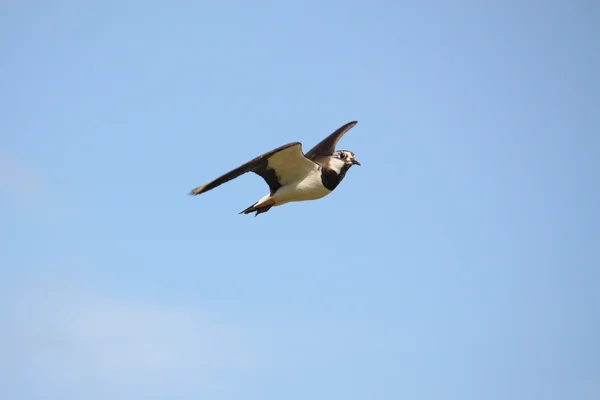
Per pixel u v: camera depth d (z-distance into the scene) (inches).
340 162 709.9
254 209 696.4
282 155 657.0
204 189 611.5
